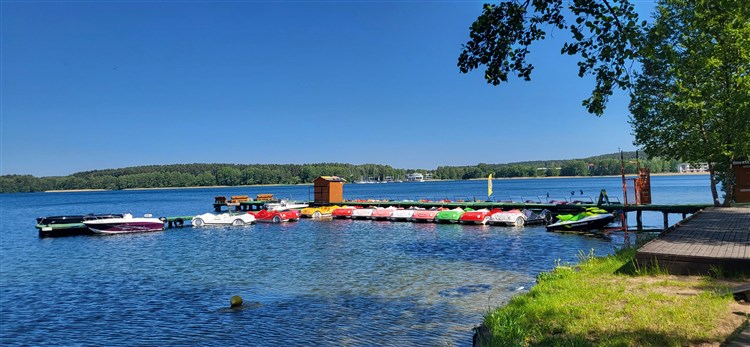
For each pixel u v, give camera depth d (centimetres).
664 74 2558
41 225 4169
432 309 1421
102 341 1273
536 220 3941
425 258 2369
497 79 948
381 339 1172
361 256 2514
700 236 1404
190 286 1919
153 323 1416
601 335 710
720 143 2497
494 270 1998
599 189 12056
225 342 1215
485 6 920
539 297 1013
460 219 4228
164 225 4756
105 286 2000
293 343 1177
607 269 1254
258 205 7312
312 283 1866
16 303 1734
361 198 10188
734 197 2916
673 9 2458
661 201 6353
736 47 2278
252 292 1758
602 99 943
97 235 4169
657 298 869
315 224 4697
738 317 734
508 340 752
